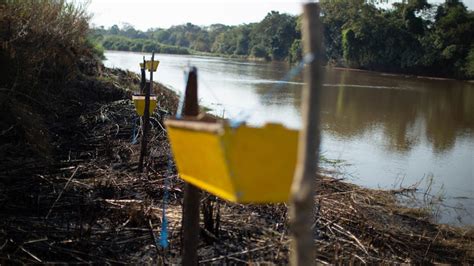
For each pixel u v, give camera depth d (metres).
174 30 153.50
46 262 5.54
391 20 63.94
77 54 16.72
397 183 12.16
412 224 8.97
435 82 49.19
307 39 2.55
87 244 6.06
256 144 2.92
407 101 30.48
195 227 4.38
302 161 2.55
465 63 54.59
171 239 6.50
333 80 45.72
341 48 70.88
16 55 11.32
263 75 47.56
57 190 7.78
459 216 9.86
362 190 10.80
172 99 18.77
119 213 6.99
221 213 7.57
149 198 8.03
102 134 11.74
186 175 3.73
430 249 7.59
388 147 16.56
